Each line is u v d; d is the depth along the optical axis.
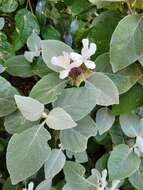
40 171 0.29
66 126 0.25
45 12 0.31
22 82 0.30
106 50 0.28
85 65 0.26
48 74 0.27
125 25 0.26
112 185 0.28
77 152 0.27
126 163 0.28
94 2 0.27
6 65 0.29
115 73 0.27
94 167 0.31
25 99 0.24
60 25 0.31
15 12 0.31
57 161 0.27
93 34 0.28
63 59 0.26
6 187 0.29
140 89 0.28
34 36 0.29
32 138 0.25
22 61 0.29
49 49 0.26
